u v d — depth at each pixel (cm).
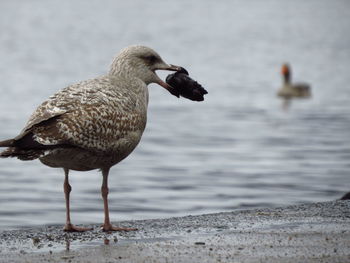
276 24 16788
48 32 12862
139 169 2066
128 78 899
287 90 4491
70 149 784
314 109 3825
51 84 4972
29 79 5294
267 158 2258
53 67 6384
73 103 790
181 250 720
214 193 1702
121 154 841
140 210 1502
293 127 3073
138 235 806
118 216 1441
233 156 2308
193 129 2991
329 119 3369
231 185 1808
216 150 2436
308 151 2394
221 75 6091
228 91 4838
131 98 856
